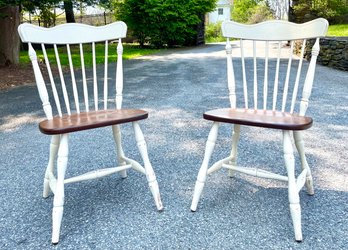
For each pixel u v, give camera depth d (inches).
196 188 59.9
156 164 80.4
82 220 57.7
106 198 65.6
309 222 55.4
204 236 52.3
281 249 48.8
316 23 57.8
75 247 50.4
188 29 451.2
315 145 90.0
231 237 51.9
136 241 51.4
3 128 112.8
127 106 135.7
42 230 55.1
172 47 451.5
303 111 58.2
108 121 55.6
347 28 326.0
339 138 95.1
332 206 60.2
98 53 336.2
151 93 159.9
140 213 59.6
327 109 124.7
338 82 173.3
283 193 66.0
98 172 63.8
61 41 64.3
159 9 421.7
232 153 70.0
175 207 61.2
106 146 93.4
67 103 64.9
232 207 60.9
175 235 52.7
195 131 104.7
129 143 95.0
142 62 281.6
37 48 354.6
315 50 57.2
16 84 189.2
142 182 72.5
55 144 60.2
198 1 464.4
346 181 69.7
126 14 431.2
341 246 49.1
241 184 70.3
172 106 134.8
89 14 523.2
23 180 73.9
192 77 200.2
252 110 63.2
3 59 233.3
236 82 175.5
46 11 262.5
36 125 115.1
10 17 229.3
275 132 102.0
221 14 806.5
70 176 74.7
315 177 71.7
